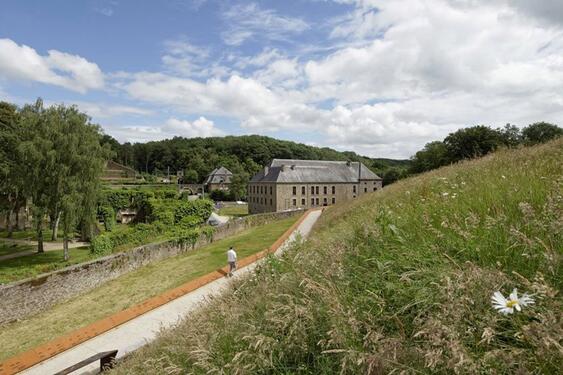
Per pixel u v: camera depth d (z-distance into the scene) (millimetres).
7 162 27688
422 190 6828
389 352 1991
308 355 2578
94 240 19875
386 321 2447
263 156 125812
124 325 9797
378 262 2852
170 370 3303
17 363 7785
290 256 4914
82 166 21516
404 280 2639
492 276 1993
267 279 4551
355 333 2297
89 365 7711
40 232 25234
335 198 64625
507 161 7418
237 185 92812
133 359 5422
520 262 2275
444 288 2043
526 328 1503
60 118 21359
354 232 4441
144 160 135750
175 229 26531
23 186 21078
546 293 1613
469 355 1663
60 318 12117
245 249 21047
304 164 65375
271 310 3041
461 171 8758
